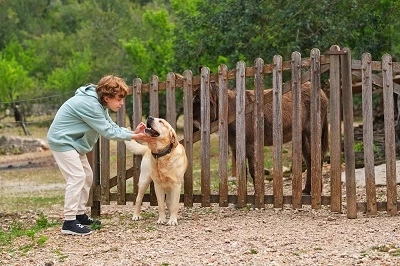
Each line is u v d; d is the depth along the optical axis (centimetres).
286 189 1180
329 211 908
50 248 772
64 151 843
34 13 7125
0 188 1820
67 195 844
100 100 852
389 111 842
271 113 1023
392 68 838
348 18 1852
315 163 870
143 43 3722
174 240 764
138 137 844
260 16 1958
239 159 906
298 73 866
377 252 654
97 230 870
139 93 956
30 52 5341
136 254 706
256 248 696
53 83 4203
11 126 4122
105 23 4550
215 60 2309
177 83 932
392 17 1812
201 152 925
